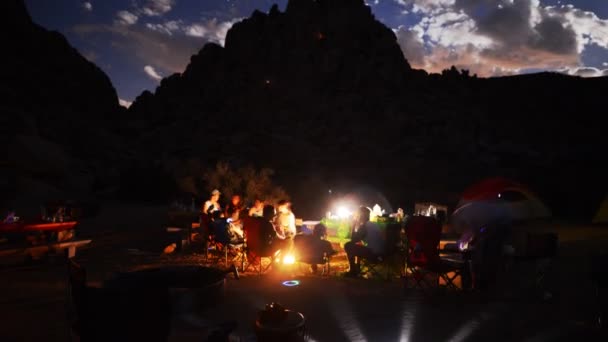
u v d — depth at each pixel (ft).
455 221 35.58
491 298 19.39
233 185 66.80
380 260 22.65
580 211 77.05
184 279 16.75
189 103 178.29
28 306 17.24
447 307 17.80
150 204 71.10
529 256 21.43
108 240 36.78
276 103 169.78
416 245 19.44
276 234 23.54
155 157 118.73
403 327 15.28
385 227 22.80
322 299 18.65
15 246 25.61
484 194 87.10
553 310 17.83
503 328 15.35
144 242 35.96
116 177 90.27
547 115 176.35
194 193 69.87
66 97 148.87
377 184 110.73
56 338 13.76
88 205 52.37
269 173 69.26
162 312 10.21
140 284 15.84
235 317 15.64
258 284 21.21
